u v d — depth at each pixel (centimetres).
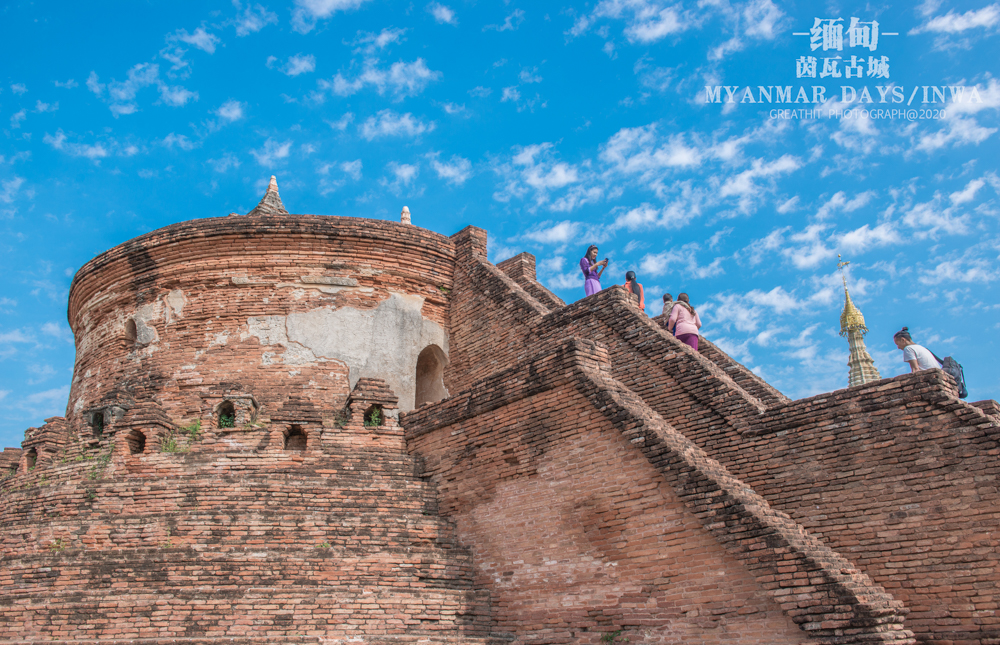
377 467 1808
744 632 1190
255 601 1432
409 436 1886
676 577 1299
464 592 1534
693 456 1375
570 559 1464
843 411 1421
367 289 2211
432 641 1393
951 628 1218
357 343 2145
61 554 1570
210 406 1927
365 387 1947
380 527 1653
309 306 2150
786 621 1149
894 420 1360
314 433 1848
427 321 2283
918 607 1257
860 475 1373
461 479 1730
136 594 1449
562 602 1448
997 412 1323
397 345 2191
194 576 1499
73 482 1808
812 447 1440
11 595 1510
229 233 2158
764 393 1741
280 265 2173
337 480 1741
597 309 1908
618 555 1392
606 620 1372
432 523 1684
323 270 2184
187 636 1388
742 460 1521
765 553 1192
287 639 1357
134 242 2245
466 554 1628
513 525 1584
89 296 2398
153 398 2088
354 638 1395
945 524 1265
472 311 2255
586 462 1496
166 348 2145
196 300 2172
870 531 1335
